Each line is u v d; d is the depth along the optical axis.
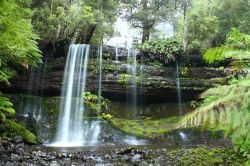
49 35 17.12
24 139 12.20
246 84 2.26
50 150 11.36
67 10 17.69
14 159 9.32
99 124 15.74
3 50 9.49
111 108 17.83
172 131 15.11
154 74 18.72
